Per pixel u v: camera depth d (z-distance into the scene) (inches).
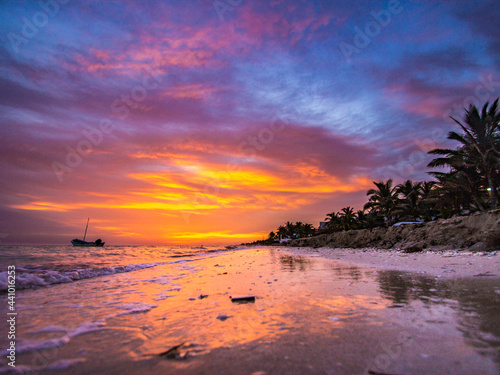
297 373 74.2
